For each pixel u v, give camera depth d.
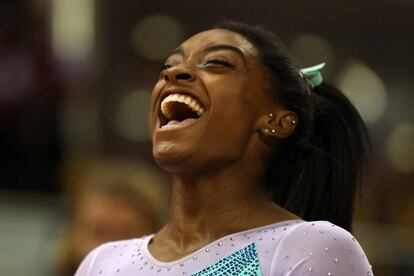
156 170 15.34
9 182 15.30
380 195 15.45
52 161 15.53
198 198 5.86
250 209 5.86
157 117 5.97
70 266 9.83
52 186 15.39
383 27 16.91
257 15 16.22
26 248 13.93
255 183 5.95
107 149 15.92
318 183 6.73
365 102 16.52
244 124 5.85
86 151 15.73
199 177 5.83
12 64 15.57
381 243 14.34
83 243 9.77
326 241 5.48
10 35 15.64
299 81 6.15
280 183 6.37
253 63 5.95
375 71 16.78
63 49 15.95
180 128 5.75
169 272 5.68
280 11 16.33
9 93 15.52
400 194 15.59
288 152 6.19
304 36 16.38
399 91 16.77
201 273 5.57
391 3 16.98
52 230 12.69
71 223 10.43
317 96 6.74
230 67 5.88
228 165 5.84
